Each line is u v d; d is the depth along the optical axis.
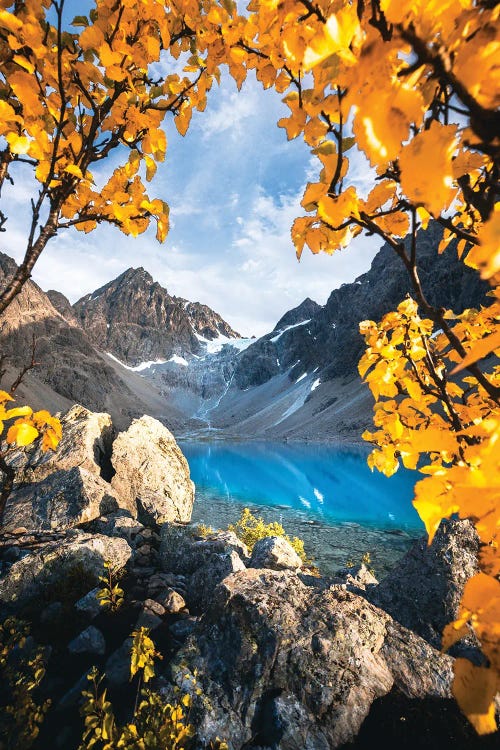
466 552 6.71
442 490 0.54
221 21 1.35
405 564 7.09
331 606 5.60
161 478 16.77
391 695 4.92
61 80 1.25
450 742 4.37
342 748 4.49
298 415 142.25
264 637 5.23
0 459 1.76
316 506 30.94
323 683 4.85
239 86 1.47
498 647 0.54
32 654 6.12
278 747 4.42
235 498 34.66
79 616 7.14
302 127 0.86
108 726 3.64
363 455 73.44
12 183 1.53
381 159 0.47
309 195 0.89
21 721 4.43
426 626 6.19
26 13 1.24
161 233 1.56
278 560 9.96
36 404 99.50
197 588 8.64
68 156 1.46
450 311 1.08
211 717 4.70
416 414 1.77
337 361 158.00
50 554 8.48
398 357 1.80
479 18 0.45
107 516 12.62
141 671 5.43
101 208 1.55
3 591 7.90
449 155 0.44
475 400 1.61
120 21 1.35
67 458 15.07
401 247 1.04
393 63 0.57
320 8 0.84
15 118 1.20
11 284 1.45
